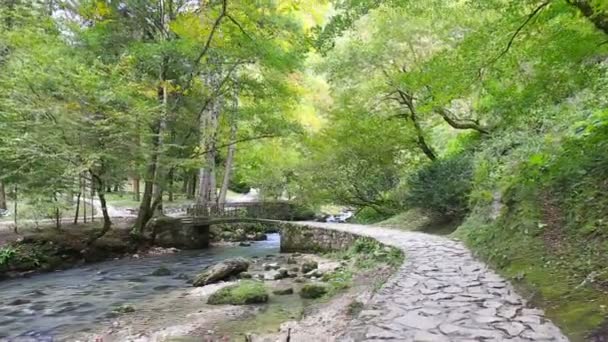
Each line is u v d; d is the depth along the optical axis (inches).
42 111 413.1
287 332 211.6
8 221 588.1
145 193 588.4
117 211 831.1
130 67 492.4
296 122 606.9
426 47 458.9
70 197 575.8
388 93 527.5
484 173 348.8
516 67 182.7
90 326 257.0
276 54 469.4
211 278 370.3
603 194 222.8
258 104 589.0
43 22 482.9
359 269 336.2
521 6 159.5
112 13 522.6
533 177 199.5
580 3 148.1
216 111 620.7
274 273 393.7
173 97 556.4
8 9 456.4
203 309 280.4
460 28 323.6
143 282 386.9
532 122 292.0
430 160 577.6
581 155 176.1
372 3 200.2
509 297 184.2
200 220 618.2
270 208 819.4
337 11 260.5
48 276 418.0
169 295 332.2
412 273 236.2
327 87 703.1
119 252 538.9
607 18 145.4
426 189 451.8
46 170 460.1
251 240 716.7
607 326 132.2
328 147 591.8
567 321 146.3
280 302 289.3
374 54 485.1
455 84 174.4
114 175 504.7
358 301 232.7
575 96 238.2
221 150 867.4
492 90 195.2
